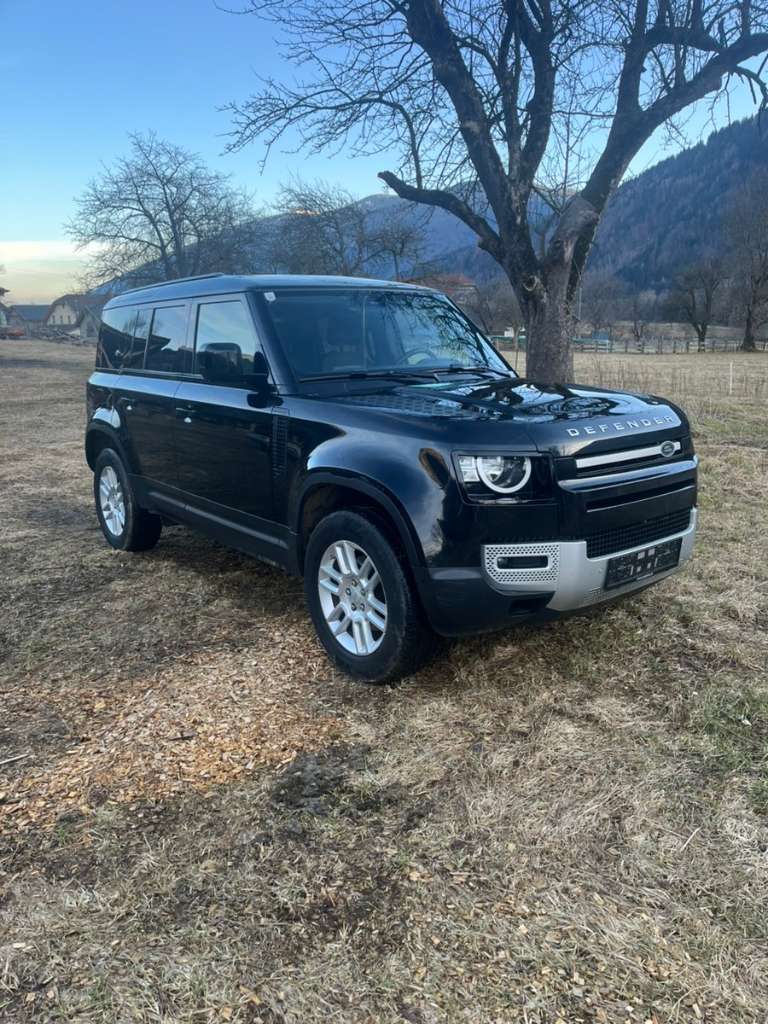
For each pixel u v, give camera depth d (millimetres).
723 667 3729
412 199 8602
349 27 7961
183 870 2455
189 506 4977
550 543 3189
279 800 2805
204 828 2658
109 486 6117
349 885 2375
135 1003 1971
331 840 2584
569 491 3188
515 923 2205
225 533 4660
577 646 3973
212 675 3824
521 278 7922
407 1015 1929
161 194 36344
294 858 2500
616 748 3064
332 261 28516
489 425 3240
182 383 4941
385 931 2193
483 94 7824
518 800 2758
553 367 8180
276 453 4027
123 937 2191
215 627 4441
